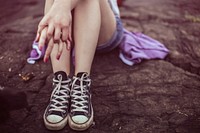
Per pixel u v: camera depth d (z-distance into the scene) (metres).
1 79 2.34
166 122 1.98
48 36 1.72
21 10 3.71
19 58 2.56
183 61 2.58
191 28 3.14
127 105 2.11
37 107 2.08
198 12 3.54
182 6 3.66
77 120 1.84
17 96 1.80
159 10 3.49
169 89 2.26
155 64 2.50
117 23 2.36
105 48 2.40
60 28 1.74
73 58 2.33
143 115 2.03
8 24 3.26
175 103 2.13
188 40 2.91
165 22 3.22
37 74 2.38
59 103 1.89
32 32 2.93
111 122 1.98
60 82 1.93
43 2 3.88
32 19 3.29
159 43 2.68
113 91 2.23
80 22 2.00
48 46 1.74
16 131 1.90
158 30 3.03
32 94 2.20
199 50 2.79
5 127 1.92
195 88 2.28
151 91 2.23
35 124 1.95
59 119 1.85
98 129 1.92
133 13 3.36
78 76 1.95
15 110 2.04
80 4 2.02
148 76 2.37
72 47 2.27
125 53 2.50
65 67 1.99
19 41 2.78
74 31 2.02
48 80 2.32
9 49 2.68
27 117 2.00
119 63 2.49
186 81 2.35
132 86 2.28
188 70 2.50
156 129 1.93
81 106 1.88
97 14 2.03
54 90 1.94
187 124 1.97
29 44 2.73
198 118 2.02
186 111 2.07
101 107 2.09
